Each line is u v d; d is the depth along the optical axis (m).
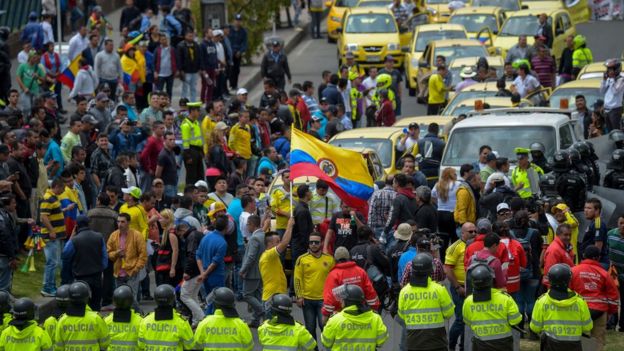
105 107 60.91
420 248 38.50
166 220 44.81
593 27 115.44
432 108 82.75
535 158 51.72
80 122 55.06
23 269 49.62
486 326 33.34
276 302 32.00
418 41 98.81
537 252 40.81
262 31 107.62
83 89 69.88
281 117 67.69
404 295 34.25
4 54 67.81
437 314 33.97
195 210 49.06
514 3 112.69
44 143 53.53
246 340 32.25
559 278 33.72
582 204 47.66
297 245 45.16
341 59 103.81
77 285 32.88
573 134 58.22
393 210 46.12
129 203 46.53
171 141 55.53
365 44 102.06
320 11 129.00
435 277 39.19
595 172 52.16
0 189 45.06
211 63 80.81
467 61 85.69
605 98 69.88
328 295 36.66
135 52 75.25
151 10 93.94
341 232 44.53
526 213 40.66
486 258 37.09
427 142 58.41
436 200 51.12
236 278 47.69
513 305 33.41
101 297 44.28
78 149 50.88
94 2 103.75
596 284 38.31
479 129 56.44
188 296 42.91
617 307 38.69
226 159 59.44
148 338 32.47
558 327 33.97
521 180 49.31
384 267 41.03
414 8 114.81
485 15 103.62
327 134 68.31
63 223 47.12
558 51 98.56
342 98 77.75
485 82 77.62
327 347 32.62
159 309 32.50
